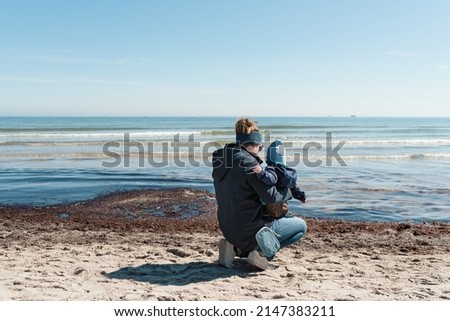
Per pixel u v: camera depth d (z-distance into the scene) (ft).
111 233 23.32
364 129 188.14
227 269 16.24
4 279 14.69
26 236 22.25
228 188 15.17
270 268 16.35
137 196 34.58
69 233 23.17
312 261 17.83
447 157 69.00
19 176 44.39
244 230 15.33
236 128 15.37
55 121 299.99
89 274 15.48
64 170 48.85
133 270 16.03
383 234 23.66
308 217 28.94
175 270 16.14
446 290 14.38
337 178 45.93
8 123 252.01
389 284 14.94
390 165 58.03
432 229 25.04
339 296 13.78
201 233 23.79
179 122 288.71
